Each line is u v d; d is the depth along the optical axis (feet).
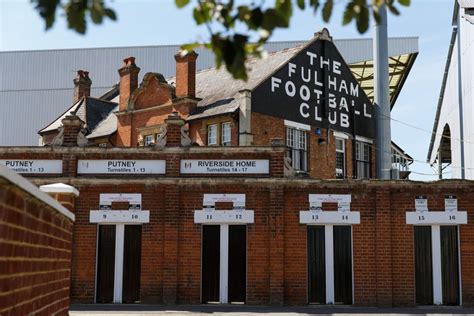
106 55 186.19
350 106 119.85
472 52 99.30
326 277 66.18
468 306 64.49
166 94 107.04
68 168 68.64
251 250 66.33
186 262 66.49
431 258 65.72
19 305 18.29
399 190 66.44
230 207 66.90
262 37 11.31
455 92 117.50
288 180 66.54
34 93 186.29
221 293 66.39
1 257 15.72
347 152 117.70
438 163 145.28
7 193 16.12
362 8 11.74
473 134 99.86
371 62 154.81
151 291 66.33
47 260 22.67
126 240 67.72
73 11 10.09
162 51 185.06
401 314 58.59
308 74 112.06
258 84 101.65
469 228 65.51
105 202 67.51
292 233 66.44
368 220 66.33
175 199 66.95
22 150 69.26
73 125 70.38
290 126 106.22
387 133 112.68
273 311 60.54
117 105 132.98
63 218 26.27
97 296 67.05
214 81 114.01
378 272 65.41
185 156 68.54
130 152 68.69
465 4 100.73
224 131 99.09
